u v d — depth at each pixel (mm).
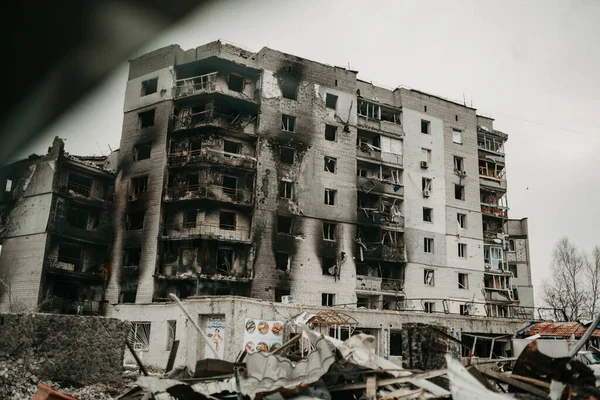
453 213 47125
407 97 47469
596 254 55094
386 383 8766
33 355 12719
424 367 13367
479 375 8211
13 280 37281
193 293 35844
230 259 37406
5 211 39969
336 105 43719
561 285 55438
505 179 51844
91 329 13773
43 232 37031
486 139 52156
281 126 40656
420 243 44594
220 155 38281
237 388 8641
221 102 39656
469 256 46938
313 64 43438
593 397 7805
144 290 36719
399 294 41875
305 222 39656
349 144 43188
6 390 11258
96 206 40000
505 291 48031
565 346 19922
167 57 41438
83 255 39000
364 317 29734
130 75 42844
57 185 38031
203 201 37438
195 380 9461
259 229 37844
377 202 43781
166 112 40062
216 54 41094
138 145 40719
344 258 40312
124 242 38969
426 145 47219
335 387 8953
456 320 33281
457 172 48250
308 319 26078
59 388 12266
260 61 41531
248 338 25719
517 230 59312
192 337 26938
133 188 40312
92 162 46000
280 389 8594
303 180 40406
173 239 36875
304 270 38562
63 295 38062
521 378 8664
